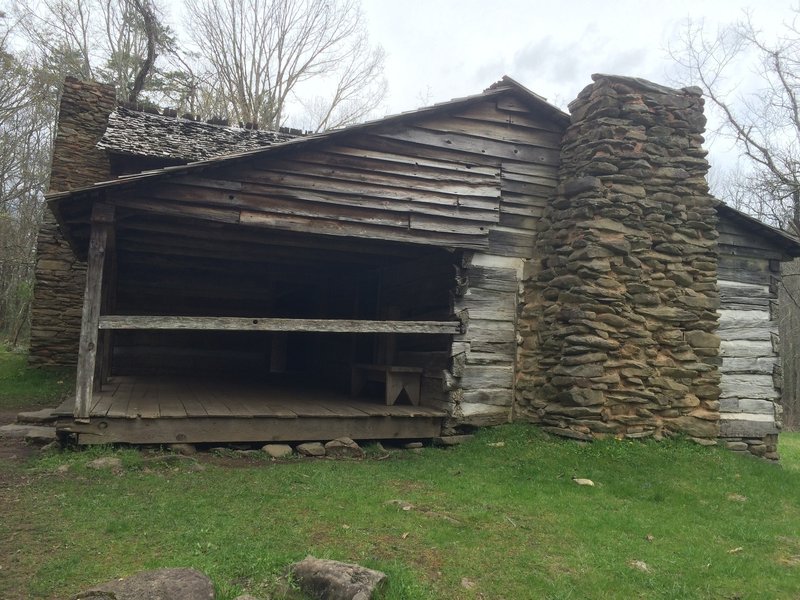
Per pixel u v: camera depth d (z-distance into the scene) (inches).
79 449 270.8
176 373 510.0
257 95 967.6
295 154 314.8
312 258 429.1
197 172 295.0
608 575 172.1
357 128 320.8
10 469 243.6
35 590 140.3
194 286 512.1
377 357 442.0
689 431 326.6
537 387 346.6
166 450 280.7
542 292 352.8
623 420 315.3
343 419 319.0
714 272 346.0
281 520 194.2
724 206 377.7
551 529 206.4
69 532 176.6
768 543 212.5
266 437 303.0
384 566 159.3
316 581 143.8
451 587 156.7
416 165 338.3
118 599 127.4
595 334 319.0
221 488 228.5
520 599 154.0
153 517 190.9
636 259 331.0
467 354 346.0
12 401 437.7
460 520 208.4
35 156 984.9
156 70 926.4
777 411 378.9
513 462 292.4
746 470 306.5
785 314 1128.2
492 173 354.9
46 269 546.6
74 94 540.7
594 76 349.1
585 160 343.0
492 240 355.3
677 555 193.3
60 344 544.7
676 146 350.0
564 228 343.0
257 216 304.7
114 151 378.6
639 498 253.1
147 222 331.6
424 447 337.4
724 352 376.8
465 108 352.8
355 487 239.8
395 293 442.0
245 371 528.1
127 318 277.6
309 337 546.9
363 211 325.7
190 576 138.8
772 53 729.6
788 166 719.7
